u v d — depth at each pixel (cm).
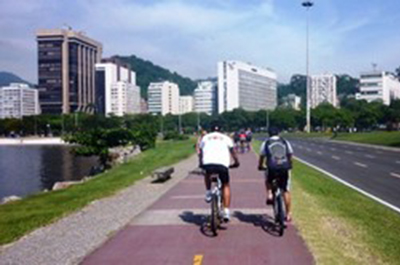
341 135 8688
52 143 10694
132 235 889
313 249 770
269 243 815
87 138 3575
